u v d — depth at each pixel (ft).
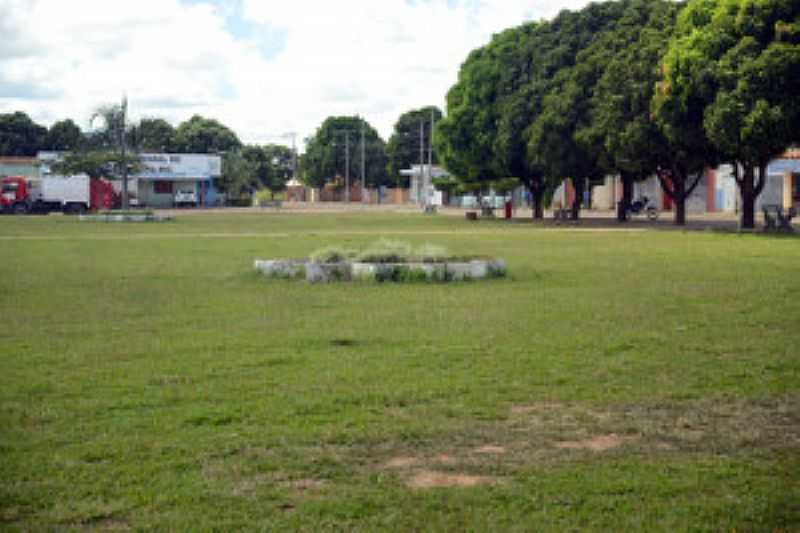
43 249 88.38
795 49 95.09
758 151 100.73
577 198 157.28
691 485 17.42
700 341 32.91
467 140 167.53
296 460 19.01
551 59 150.41
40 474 18.15
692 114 108.37
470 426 21.63
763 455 19.43
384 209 259.60
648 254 76.74
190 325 37.91
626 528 15.33
